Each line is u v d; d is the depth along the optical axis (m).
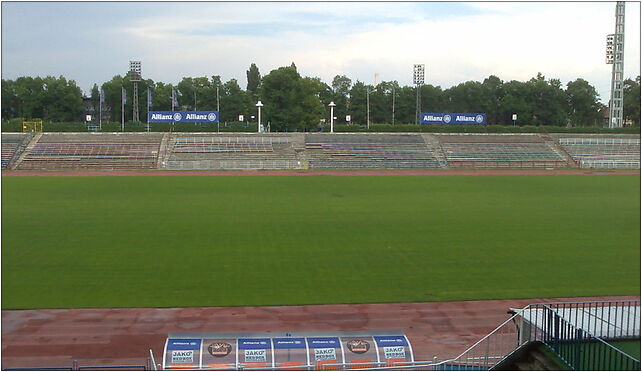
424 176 63.47
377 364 15.40
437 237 32.25
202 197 46.34
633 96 124.50
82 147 73.88
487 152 79.81
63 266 25.81
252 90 166.62
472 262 27.08
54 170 66.12
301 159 73.12
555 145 84.62
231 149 75.38
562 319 14.65
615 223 36.66
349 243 30.64
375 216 38.50
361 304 21.33
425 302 21.59
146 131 93.19
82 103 132.75
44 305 20.73
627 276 24.86
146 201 44.22
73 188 51.44
